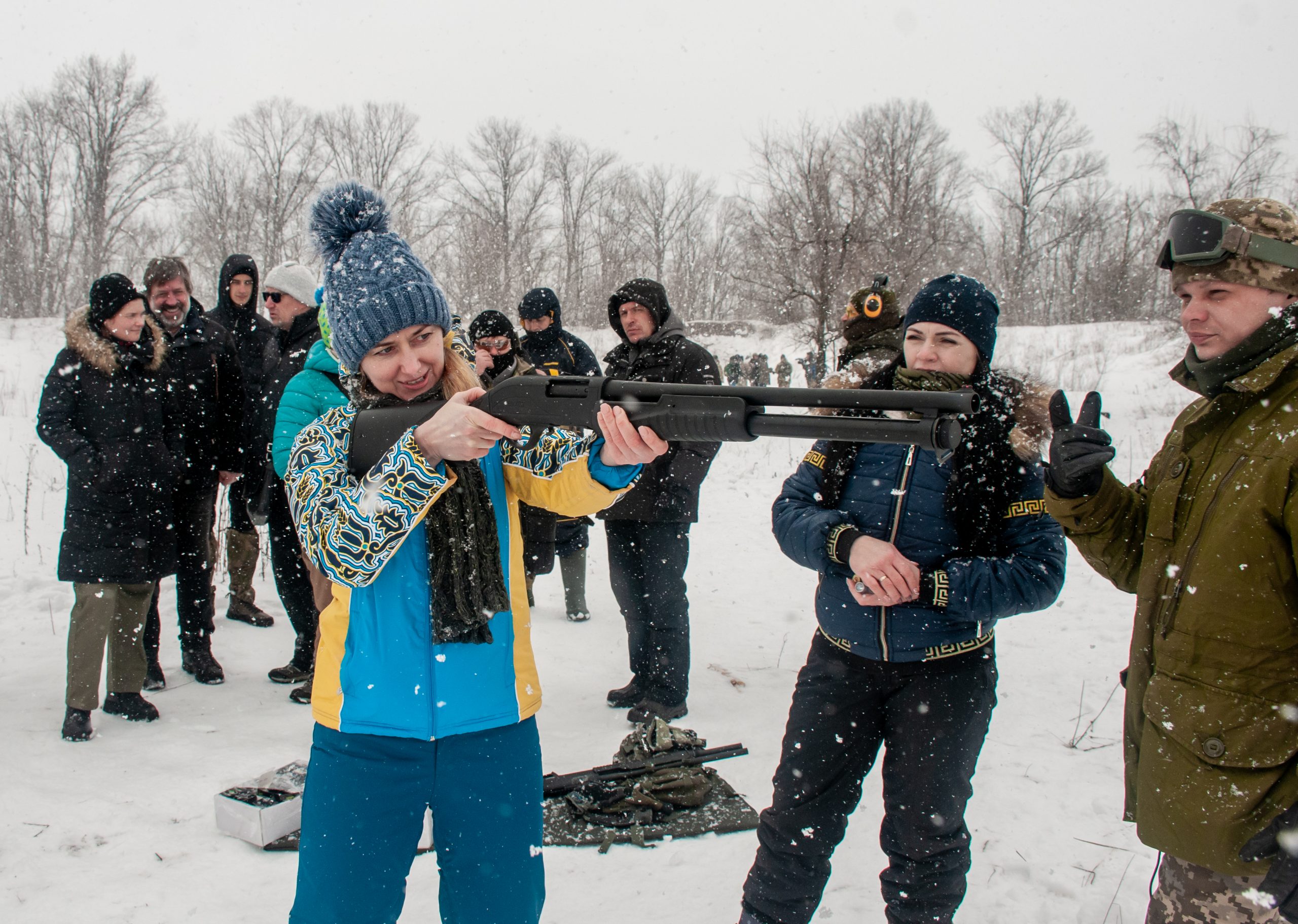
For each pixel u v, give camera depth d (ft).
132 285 14.23
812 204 91.20
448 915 6.49
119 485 13.70
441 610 6.24
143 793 11.80
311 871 6.23
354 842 6.19
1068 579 22.75
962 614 7.61
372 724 6.26
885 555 7.58
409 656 6.31
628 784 11.68
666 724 12.89
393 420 6.48
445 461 6.09
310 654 15.90
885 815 7.94
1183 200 121.49
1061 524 6.97
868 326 13.28
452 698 6.32
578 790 11.71
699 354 14.70
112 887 9.64
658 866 10.16
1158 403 57.21
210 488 16.35
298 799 10.89
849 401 5.17
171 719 14.37
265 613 19.76
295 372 15.44
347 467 6.52
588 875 10.00
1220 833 5.57
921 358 8.43
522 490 6.85
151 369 14.40
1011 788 11.98
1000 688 15.65
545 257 151.53
